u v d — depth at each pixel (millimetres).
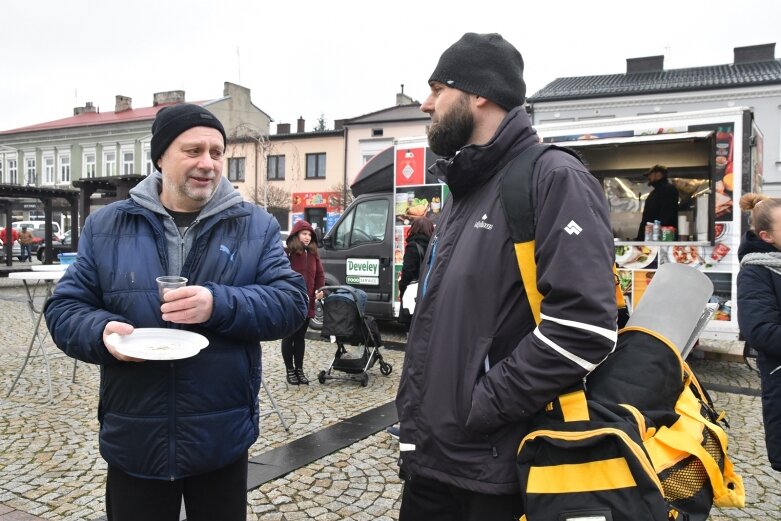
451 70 1731
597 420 1435
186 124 1781
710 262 6270
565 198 1471
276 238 2016
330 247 9359
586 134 6906
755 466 3967
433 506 1743
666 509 1338
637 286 6562
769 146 21359
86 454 3951
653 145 8539
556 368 1395
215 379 1749
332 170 31328
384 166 9031
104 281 1798
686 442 1519
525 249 1529
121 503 1773
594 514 1321
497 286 1568
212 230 1867
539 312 1521
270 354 7559
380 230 8852
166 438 1703
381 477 3654
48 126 44000
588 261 1413
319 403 5332
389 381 6230
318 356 7500
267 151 28422
